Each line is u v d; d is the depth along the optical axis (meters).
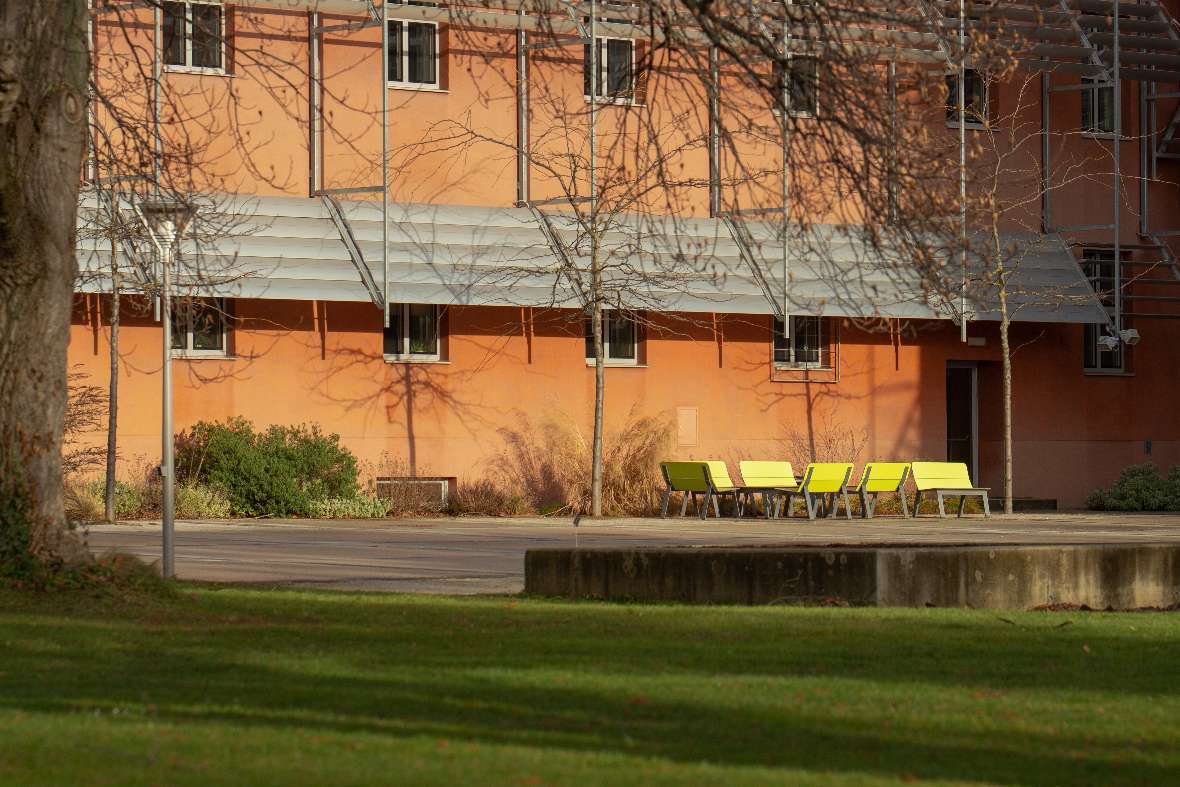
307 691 11.77
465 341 43.56
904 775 9.00
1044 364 50.03
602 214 42.62
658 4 20.91
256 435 40.59
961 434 50.28
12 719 10.38
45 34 17.80
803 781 8.70
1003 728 10.62
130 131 24.30
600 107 23.88
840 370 47.75
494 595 20.20
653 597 19.38
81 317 39.28
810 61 19.06
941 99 20.39
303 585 21.66
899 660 13.75
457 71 43.38
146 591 18.08
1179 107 51.12
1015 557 18.98
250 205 40.75
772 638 15.12
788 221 21.34
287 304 41.66
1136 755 9.79
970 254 22.41
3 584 17.58
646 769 8.94
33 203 17.84
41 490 18.05
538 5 24.88
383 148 40.25
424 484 42.75
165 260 22.41
